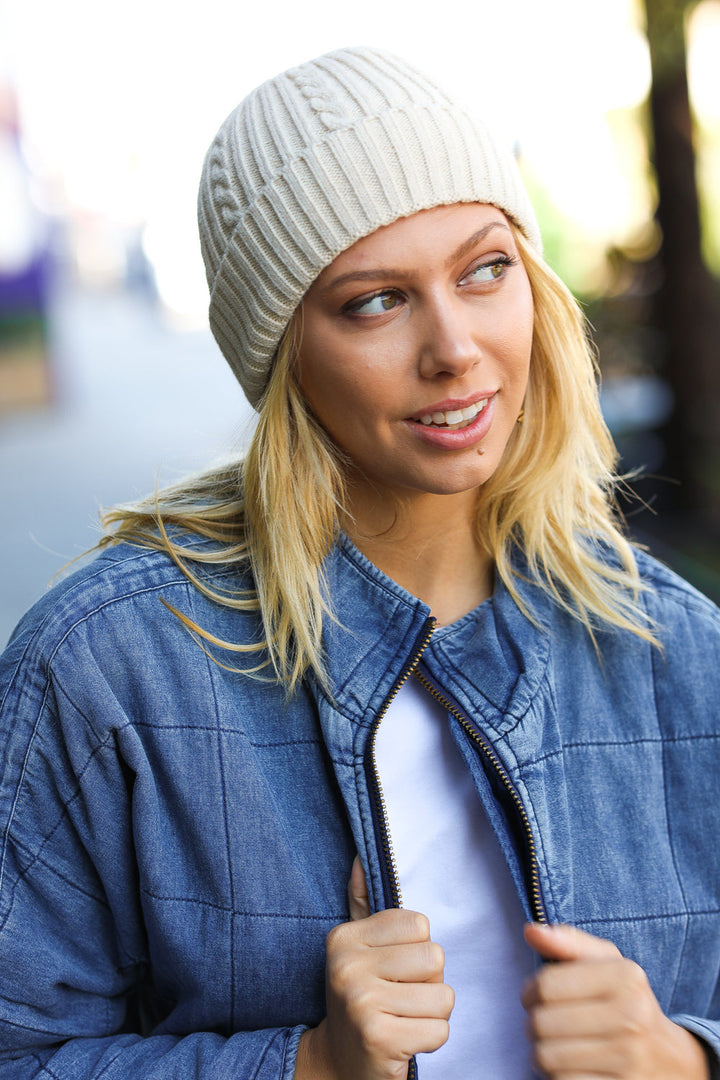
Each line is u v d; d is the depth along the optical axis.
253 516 1.13
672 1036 0.95
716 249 6.57
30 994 1.04
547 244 6.26
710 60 6.26
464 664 1.10
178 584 1.11
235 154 1.05
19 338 10.89
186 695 1.07
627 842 1.11
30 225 10.68
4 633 4.30
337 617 1.11
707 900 1.11
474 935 1.07
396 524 1.13
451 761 1.11
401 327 1.00
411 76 1.02
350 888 1.04
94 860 1.06
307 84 1.03
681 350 5.62
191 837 1.06
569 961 0.94
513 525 1.19
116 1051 1.04
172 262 23.31
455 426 1.01
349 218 0.98
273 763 1.09
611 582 1.19
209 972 1.04
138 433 9.30
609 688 1.15
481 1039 1.06
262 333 1.08
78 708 1.04
